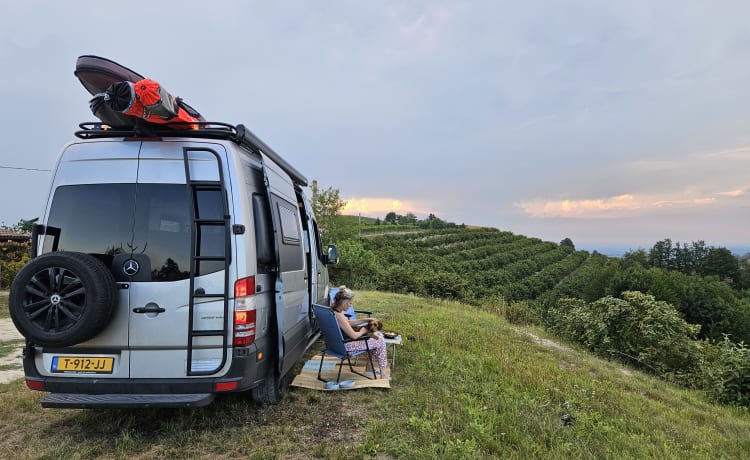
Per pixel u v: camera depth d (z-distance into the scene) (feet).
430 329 28.22
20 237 81.92
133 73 11.82
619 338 33.60
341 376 17.16
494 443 11.74
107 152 11.39
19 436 11.77
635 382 24.38
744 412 23.17
